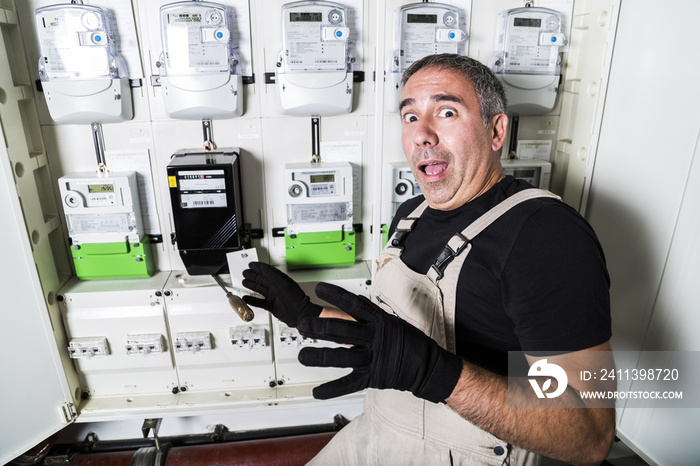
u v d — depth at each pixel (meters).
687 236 1.34
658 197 1.42
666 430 1.46
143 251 1.66
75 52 1.45
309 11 1.50
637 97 1.47
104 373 1.71
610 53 1.55
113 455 1.78
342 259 1.75
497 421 0.82
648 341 1.50
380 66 1.45
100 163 1.64
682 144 1.33
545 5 1.66
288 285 1.22
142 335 1.64
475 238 0.97
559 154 1.83
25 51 1.50
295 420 1.97
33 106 1.54
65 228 1.68
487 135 1.02
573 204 1.76
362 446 1.25
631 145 1.51
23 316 1.48
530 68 1.66
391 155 1.76
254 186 1.73
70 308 1.60
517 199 0.98
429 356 0.81
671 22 1.35
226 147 1.69
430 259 1.07
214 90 1.53
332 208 1.68
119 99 1.52
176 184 1.52
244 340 1.67
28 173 1.47
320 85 1.57
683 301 1.38
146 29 1.53
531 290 0.87
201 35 1.48
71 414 1.65
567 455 0.84
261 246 1.81
